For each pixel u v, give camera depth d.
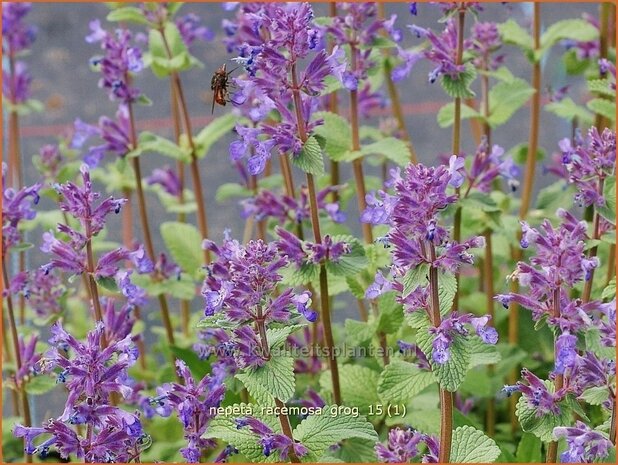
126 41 0.84
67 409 0.67
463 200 0.80
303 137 0.72
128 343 0.68
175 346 0.82
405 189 0.65
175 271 0.86
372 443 0.76
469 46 0.81
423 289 0.67
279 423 0.70
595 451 0.66
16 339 0.79
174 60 0.87
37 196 0.78
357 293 0.79
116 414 0.67
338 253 0.74
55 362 0.68
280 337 0.67
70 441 0.68
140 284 0.85
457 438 0.70
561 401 0.68
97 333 0.68
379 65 0.80
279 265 0.67
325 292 0.75
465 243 0.66
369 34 0.79
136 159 0.86
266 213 0.83
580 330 0.66
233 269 0.67
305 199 0.82
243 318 0.67
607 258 0.87
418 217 0.65
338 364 0.81
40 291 0.84
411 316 0.67
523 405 0.68
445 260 0.66
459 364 0.66
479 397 0.88
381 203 0.68
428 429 0.76
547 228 0.66
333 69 0.71
